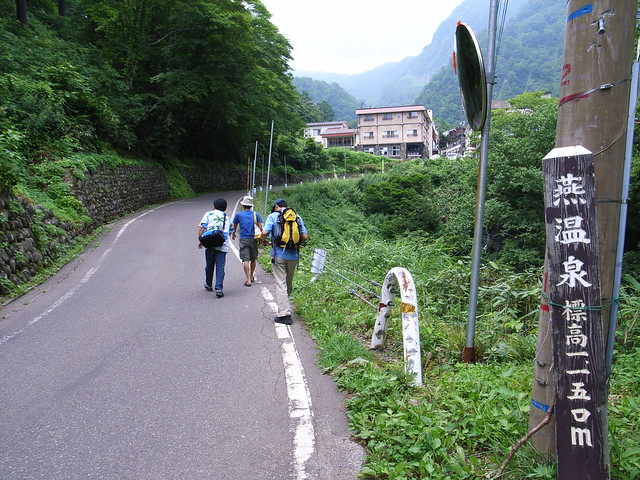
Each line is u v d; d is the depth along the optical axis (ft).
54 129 46.65
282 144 163.12
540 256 53.93
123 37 74.13
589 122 7.12
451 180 102.53
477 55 11.82
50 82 50.29
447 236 64.44
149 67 79.20
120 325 18.21
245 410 11.15
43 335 17.01
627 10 6.98
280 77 101.50
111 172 53.62
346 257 34.40
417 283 24.45
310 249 38.37
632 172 34.22
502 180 57.62
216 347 15.70
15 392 12.17
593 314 6.70
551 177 6.95
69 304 21.45
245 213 26.07
